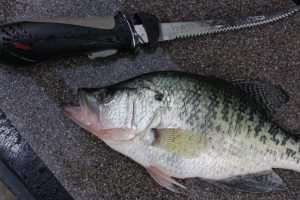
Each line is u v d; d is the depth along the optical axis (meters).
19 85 0.51
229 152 0.48
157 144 0.47
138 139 0.47
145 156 0.48
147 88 0.47
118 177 0.51
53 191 0.51
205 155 0.48
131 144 0.47
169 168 0.48
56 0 0.51
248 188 0.50
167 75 0.47
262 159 0.49
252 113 0.49
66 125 0.51
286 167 0.50
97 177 0.51
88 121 0.47
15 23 0.46
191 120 0.47
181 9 0.53
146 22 0.49
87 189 0.51
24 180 0.50
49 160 0.51
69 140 0.51
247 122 0.49
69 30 0.46
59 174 0.51
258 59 0.53
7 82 0.51
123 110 0.46
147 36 0.49
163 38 0.50
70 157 0.51
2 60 0.47
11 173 0.50
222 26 0.52
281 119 0.53
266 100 0.51
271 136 0.49
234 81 0.50
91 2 0.52
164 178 0.49
